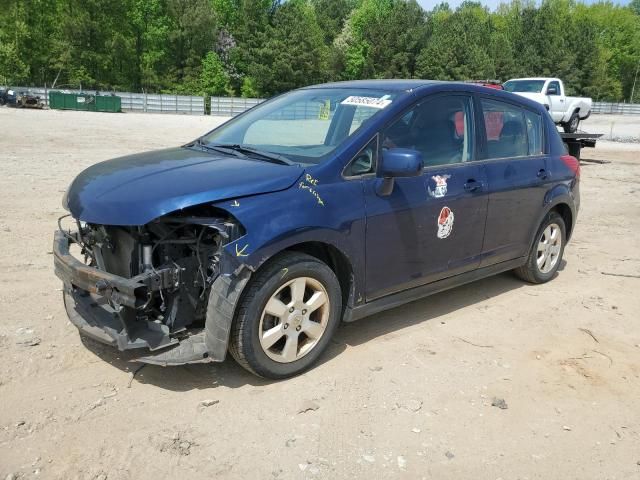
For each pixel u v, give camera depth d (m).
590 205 10.88
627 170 16.61
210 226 3.24
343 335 4.47
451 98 4.66
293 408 3.42
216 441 3.09
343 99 4.45
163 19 69.50
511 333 4.69
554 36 82.38
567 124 22.72
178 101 47.00
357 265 3.92
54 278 5.31
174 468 2.87
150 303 3.42
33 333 4.17
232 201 3.35
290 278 3.57
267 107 4.94
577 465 3.08
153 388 3.56
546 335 4.69
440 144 4.50
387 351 4.23
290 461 2.97
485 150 4.90
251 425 3.24
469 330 4.70
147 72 65.94
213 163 3.82
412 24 76.19
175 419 3.26
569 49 82.12
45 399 3.38
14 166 11.37
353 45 78.12
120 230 3.51
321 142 4.10
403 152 3.81
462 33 76.25
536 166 5.39
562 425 3.44
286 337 3.67
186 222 3.28
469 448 3.17
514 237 5.27
